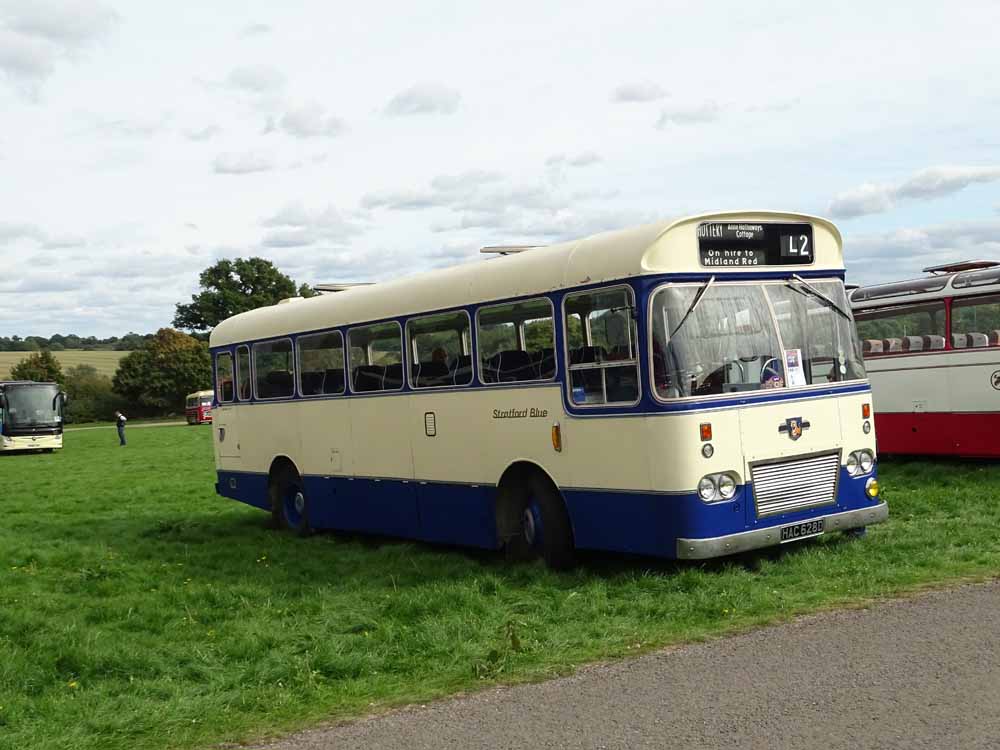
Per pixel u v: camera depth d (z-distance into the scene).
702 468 9.17
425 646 8.06
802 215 10.12
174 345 104.81
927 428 17.17
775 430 9.62
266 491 15.73
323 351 14.10
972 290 16.45
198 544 14.99
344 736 6.28
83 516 19.84
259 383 15.67
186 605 10.46
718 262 9.62
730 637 7.68
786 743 5.49
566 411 10.18
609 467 9.75
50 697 7.45
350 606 9.87
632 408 9.45
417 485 12.42
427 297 12.03
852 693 6.18
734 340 9.56
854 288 18.97
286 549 13.87
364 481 13.40
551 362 10.34
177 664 8.23
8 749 6.42
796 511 9.73
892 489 14.65
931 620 7.64
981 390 16.27
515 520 11.16
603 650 7.60
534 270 10.52
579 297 9.97
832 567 9.53
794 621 7.96
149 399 103.88
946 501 13.05
